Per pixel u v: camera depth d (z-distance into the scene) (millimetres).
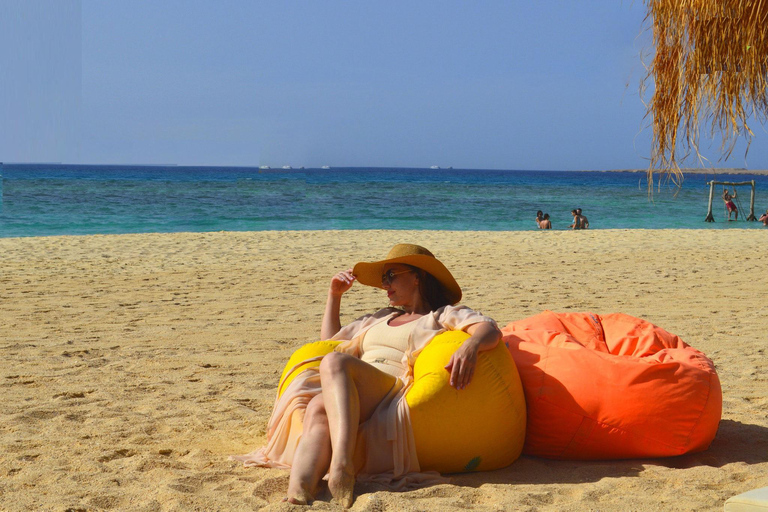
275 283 9492
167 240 14688
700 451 3430
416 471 3045
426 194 48094
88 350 5648
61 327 6551
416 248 3523
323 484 2902
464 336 3197
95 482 2988
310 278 9969
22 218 24109
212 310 7551
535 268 11070
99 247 13180
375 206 34688
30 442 3504
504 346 3258
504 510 2670
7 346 5723
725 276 10289
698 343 5977
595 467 3252
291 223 24875
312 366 3367
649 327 3885
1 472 3107
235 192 44906
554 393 3303
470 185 66500
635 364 3287
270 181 65812
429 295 3564
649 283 9586
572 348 3434
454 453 3070
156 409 4156
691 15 2908
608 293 8750
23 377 4801
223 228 22656
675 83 3014
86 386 4617
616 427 3236
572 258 12398
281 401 3270
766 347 5805
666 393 3230
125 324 6746
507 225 25500
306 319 7125
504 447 3170
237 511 2660
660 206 37531
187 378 4891
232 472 3156
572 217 29750
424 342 3277
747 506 2348
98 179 61031
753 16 2826
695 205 38781
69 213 26594
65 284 9094
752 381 4805
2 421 3842
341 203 36719
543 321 3934
